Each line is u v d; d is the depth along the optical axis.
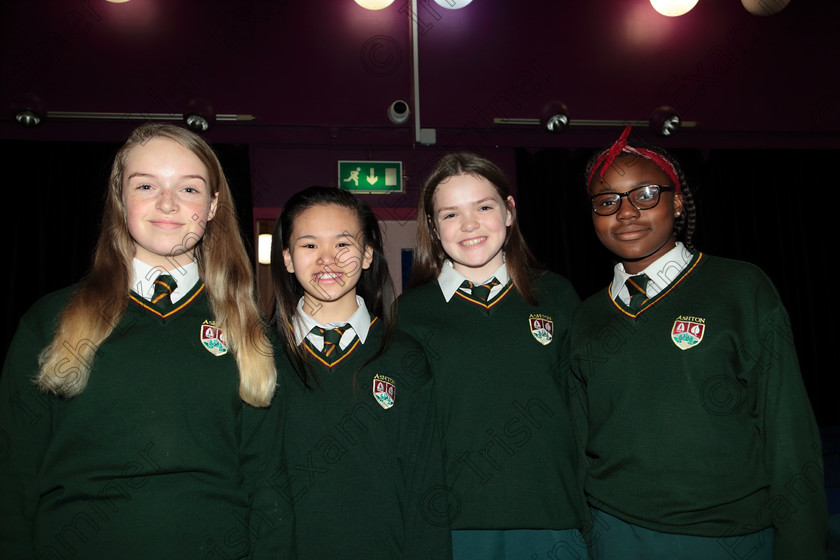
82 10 4.32
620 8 4.85
